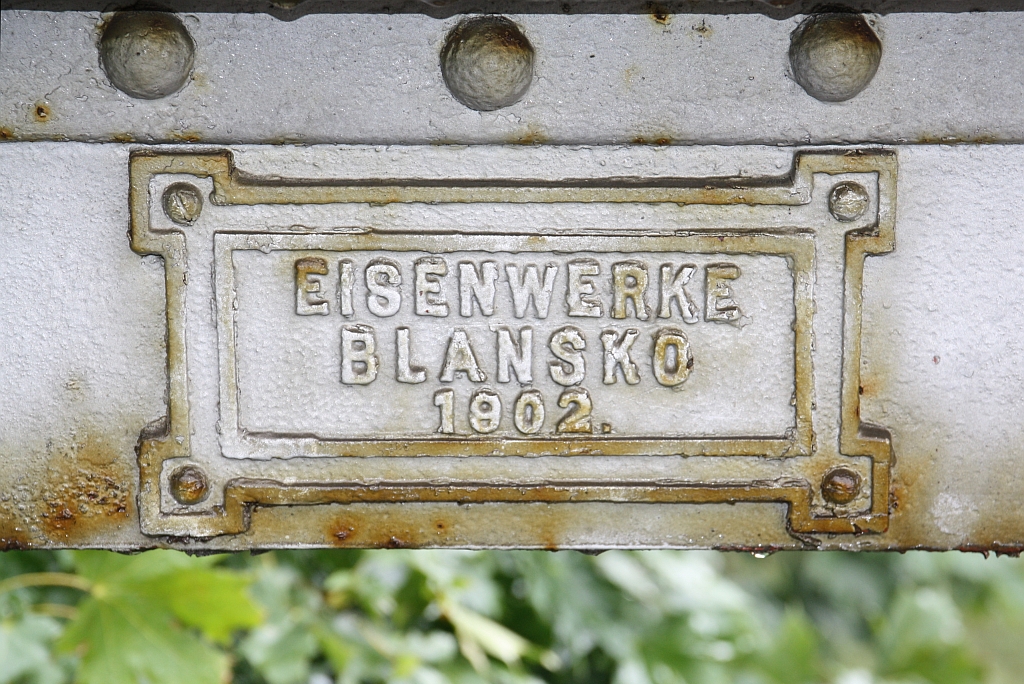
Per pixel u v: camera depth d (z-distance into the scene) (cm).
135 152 123
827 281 125
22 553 179
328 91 124
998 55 124
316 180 124
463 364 126
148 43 121
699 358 126
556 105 124
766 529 129
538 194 124
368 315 126
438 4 121
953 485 128
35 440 127
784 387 126
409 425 127
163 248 123
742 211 124
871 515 127
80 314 125
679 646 222
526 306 126
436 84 124
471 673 203
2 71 123
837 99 123
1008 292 126
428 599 204
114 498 128
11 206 124
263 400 126
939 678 247
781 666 235
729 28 124
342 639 196
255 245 124
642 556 234
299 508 128
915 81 124
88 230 125
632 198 124
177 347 125
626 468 127
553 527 129
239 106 123
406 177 124
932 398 127
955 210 125
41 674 170
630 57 124
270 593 193
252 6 121
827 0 121
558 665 207
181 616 164
